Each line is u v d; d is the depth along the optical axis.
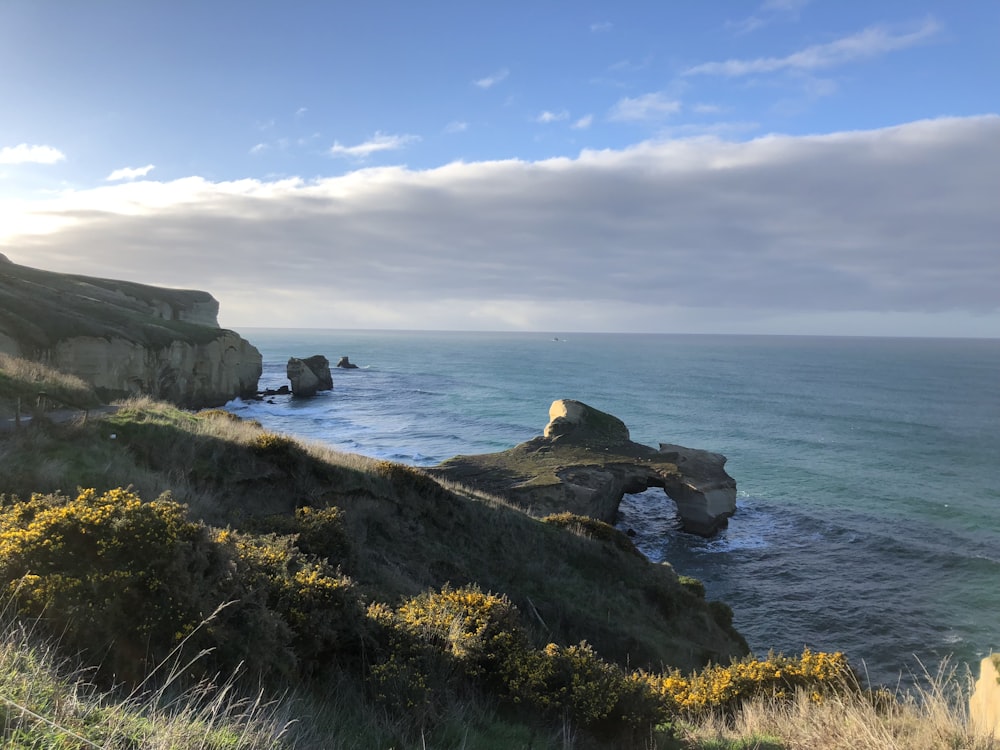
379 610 8.09
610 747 7.15
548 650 8.52
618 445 53.19
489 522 21.41
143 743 3.71
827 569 35.66
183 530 6.18
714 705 9.45
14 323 49.75
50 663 4.31
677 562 37.28
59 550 5.53
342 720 5.77
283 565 7.77
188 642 5.41
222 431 17.48
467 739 6.02
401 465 20.69
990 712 6.57
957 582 33.34
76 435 13.30
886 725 6.48
